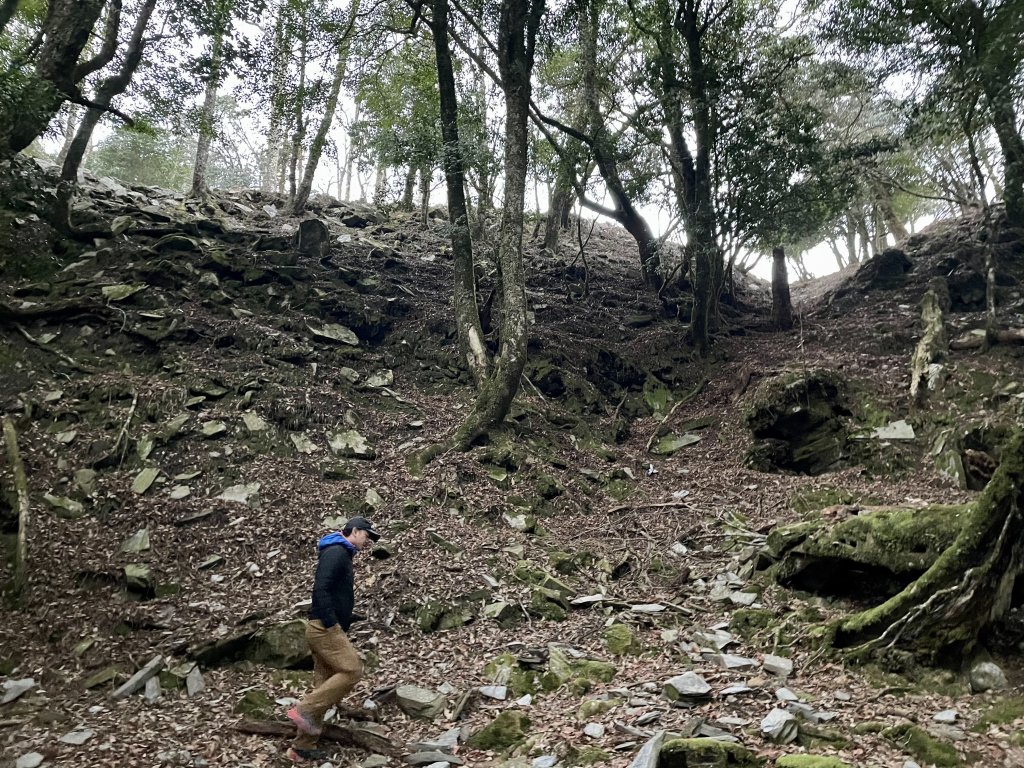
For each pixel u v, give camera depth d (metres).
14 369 9.30
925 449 9.60
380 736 4.55
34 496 7.43
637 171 14.80
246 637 5.61
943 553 5.09
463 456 9.46
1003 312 12.60
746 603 6.38
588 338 13.99
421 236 18.39
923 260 16.45
